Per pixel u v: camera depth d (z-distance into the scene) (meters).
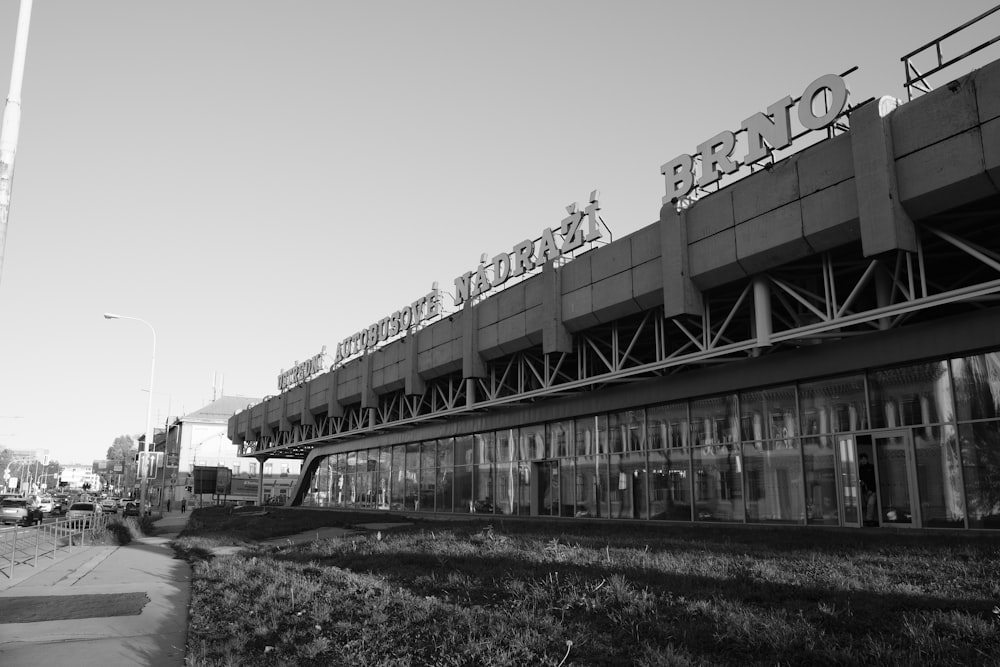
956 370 19.30
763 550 15.25
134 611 13.33
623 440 29.86
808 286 23.12
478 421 38.94
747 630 7.95
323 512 51.66
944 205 16.95
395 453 48.53
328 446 59.03
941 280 24.09
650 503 28.11
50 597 15.07
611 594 10.16
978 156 16.02
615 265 26.19
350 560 17.39
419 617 10.27
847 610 8.59
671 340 31.89
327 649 9.49
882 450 20.64
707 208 22.47
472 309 35.06
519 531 23.38
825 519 21.83
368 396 46.84
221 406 120.19
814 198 19.34
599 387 30.72
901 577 11.07
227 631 11.20
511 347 32.69
